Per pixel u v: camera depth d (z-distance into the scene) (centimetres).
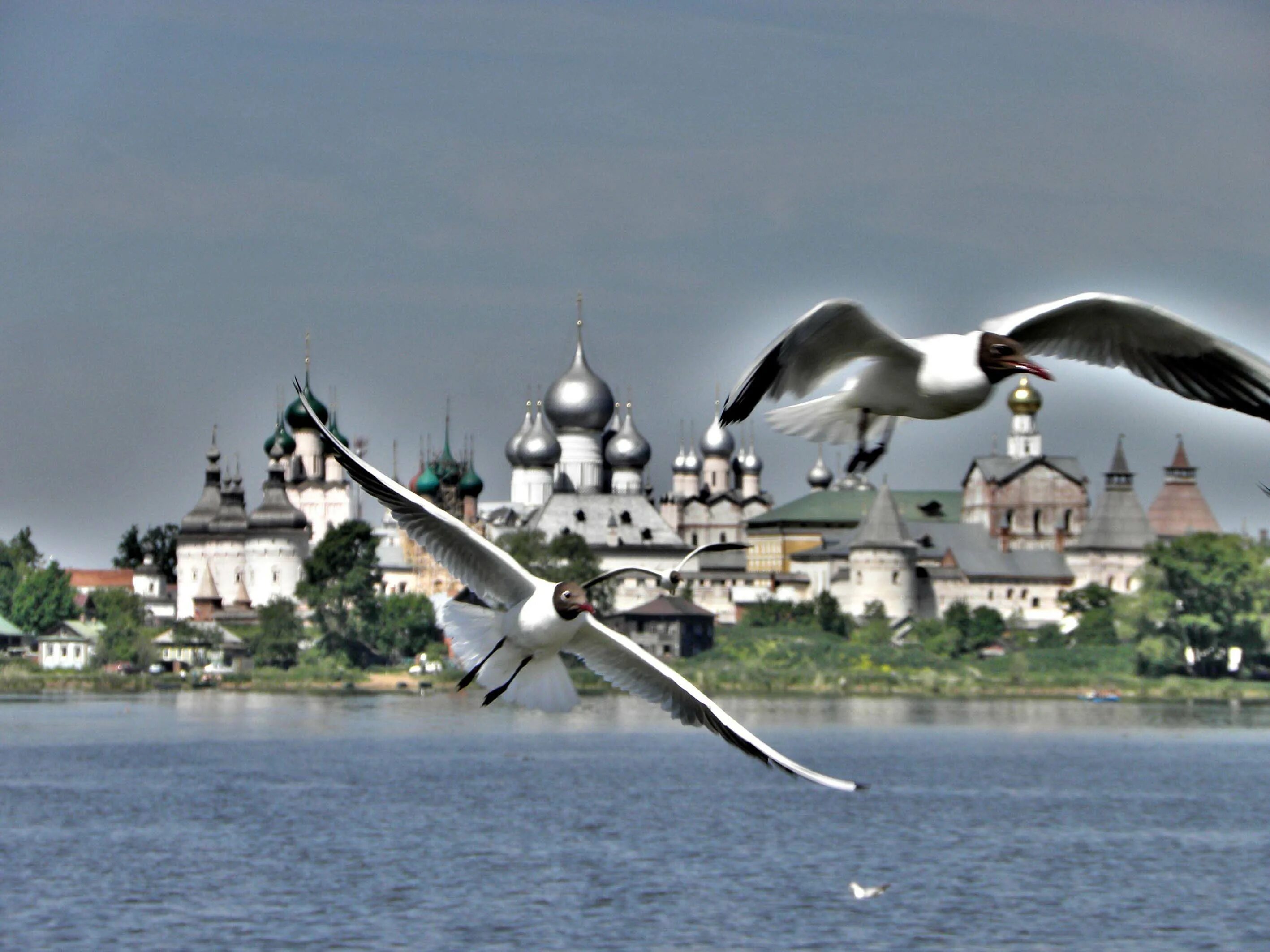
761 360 1537
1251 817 9494
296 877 7294
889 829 8875
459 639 2036
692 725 1895
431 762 12531
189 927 6234
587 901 6744
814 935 6141
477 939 6053
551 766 12288
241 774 11538
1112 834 8750
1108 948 5994
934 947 6009
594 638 1988
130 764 12125
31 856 7812
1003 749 13738
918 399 1578
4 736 14538
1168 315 1477
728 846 8256
